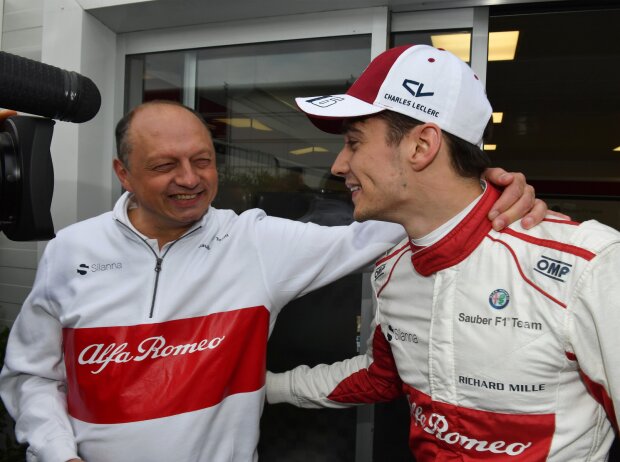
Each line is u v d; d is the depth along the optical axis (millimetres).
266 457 2135
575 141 5859
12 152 854
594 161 6156
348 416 2027
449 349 889
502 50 3348
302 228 1261
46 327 1224
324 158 1992
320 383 1305
